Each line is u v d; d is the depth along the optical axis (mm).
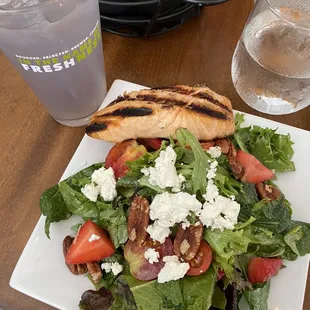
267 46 771
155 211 646
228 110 761
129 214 684
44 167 837
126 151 737
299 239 696
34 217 793
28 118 885
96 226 701
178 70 933
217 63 938
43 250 716
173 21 955
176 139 727
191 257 638
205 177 671
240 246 640
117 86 849
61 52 688
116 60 944
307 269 687
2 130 874
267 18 787
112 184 699
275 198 727
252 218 654
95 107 872
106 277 689
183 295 640
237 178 719
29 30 633
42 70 714
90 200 707
